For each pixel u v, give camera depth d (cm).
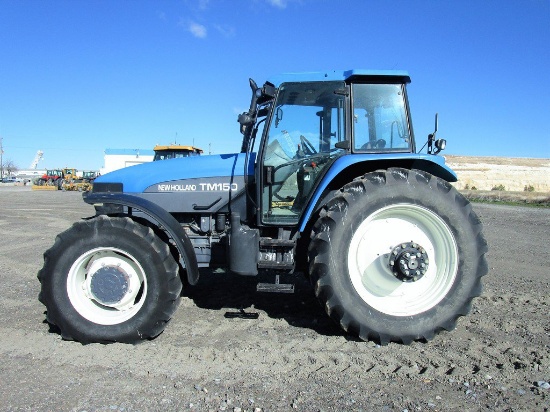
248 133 462
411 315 386
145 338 384
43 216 1488
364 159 411
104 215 395
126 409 279
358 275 399
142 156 2853
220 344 382
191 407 281
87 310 387
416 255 390
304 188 441
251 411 277
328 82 430
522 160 6962
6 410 276
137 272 393
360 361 349
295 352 365
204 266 466
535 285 596
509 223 1372
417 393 302
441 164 421
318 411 279
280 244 415
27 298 522
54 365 340
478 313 470
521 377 324
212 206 468
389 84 435
